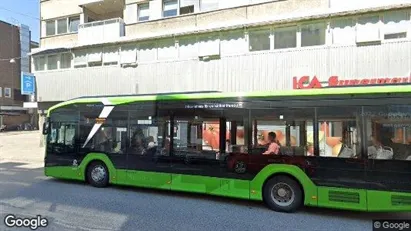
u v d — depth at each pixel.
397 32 11.04
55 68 18.12
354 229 5.24
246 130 6.64
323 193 5.96
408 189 5.36
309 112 6.15
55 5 19.41
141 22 16.44
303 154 6.14
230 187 6.69
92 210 5.96
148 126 7.63
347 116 5.87
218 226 5.20
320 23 12.16
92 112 8.38
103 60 16.67
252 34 13.38
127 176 7.80
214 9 14.67
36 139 25.23
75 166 8.50
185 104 7.23
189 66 14.55
